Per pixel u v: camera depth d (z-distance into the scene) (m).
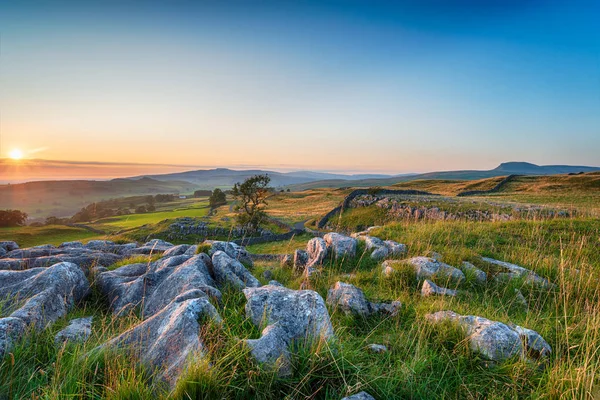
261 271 11.71
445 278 9.08
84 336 5.26
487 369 4.71
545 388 4.23
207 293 6.30
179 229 74.75
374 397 3.86
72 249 13.75
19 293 6.84
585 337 5.31
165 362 4.11
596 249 12.87
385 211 62.59
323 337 4.49
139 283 8.02
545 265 10.20
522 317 7.03
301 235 59.81
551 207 47.44
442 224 16.73
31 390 3.71
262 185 73.12
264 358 4.03
